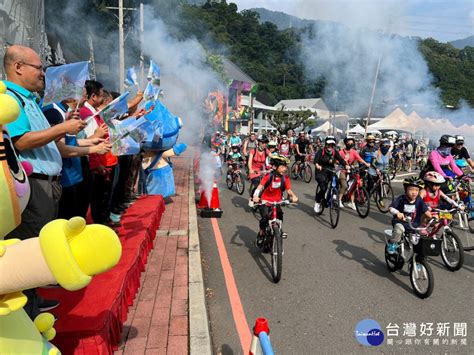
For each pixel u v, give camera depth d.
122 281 3.45
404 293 4.71
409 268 5.22
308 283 4.95
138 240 4.70
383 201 9.27
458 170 7.35
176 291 4.14
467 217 6.96
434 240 4.47
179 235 6.27
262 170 9.41
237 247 6.32
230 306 4.29
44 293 3.19
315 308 4.28
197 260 5.07
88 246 1.47
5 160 1.79
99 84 4.54
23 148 2.37
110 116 3.77
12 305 1.62
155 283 4.35
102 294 3.20
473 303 4.49
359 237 7.08
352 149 9.27
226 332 3.76
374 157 9.55
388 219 8.49
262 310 4.21
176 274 4.61
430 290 4.45
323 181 8.45
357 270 5.43
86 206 4.31
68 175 3.66
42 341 1.92
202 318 3.55
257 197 5.46
